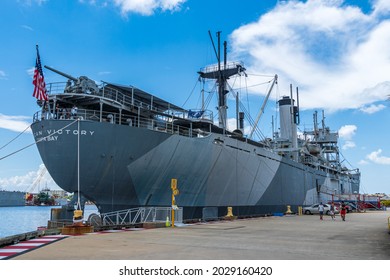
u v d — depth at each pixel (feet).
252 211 129.08
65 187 79.20
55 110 83.10
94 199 80.07
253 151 127.13
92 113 87.04
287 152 183.01
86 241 48.57
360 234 62.03
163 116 100.37
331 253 38.14
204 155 99.35
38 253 37.11
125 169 81.10
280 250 40.45
